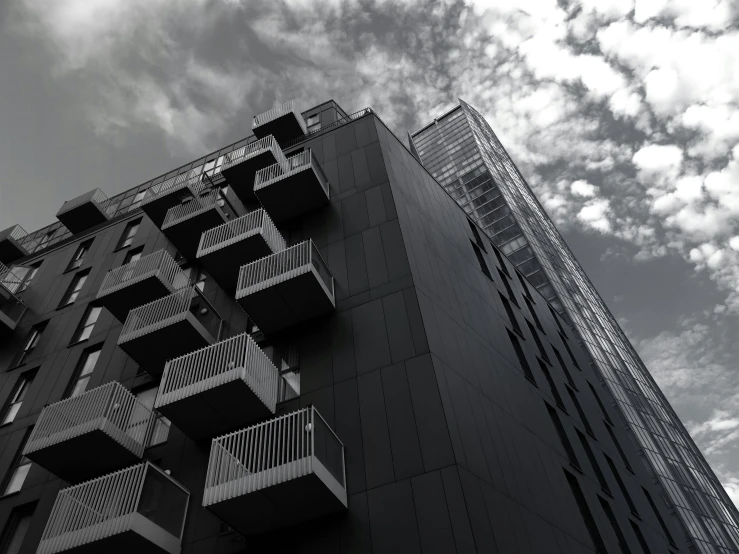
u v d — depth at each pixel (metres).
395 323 15.95
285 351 16.89
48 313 25.81
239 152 30.16
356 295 17.25
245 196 24.56
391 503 12.24
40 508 17.00
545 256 81.19
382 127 25.42
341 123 27.34
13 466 18.98
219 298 20.41
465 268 22.88
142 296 21.16
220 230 20.98
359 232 19.41
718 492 68.00
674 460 62.72
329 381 15.30
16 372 23.03
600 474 23.58
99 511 13.23
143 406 17.67
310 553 12.15
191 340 18.27
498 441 15.62
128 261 26.56
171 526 13.54
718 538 56.34
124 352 20.61
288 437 12.72
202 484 14.85
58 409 17.34
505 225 84.12
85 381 20.91
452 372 15.44
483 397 16.53
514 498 14.26
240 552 12.95
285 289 16.58
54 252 30.66
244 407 14.82
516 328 25.16
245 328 18.69
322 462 12.34
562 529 16.12
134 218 29.66
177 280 21.77
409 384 14.32
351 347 15.90
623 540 20.88
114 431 16.02
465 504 11.67
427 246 20.27
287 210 21.45
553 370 26.97
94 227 31.44
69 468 16.72
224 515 12.34
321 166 23.52
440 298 18.16
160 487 13.81
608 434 29.34
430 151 112.25
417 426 13.36
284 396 15.46
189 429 15.68
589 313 77.75
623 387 65.69
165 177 33.53
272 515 12.48
